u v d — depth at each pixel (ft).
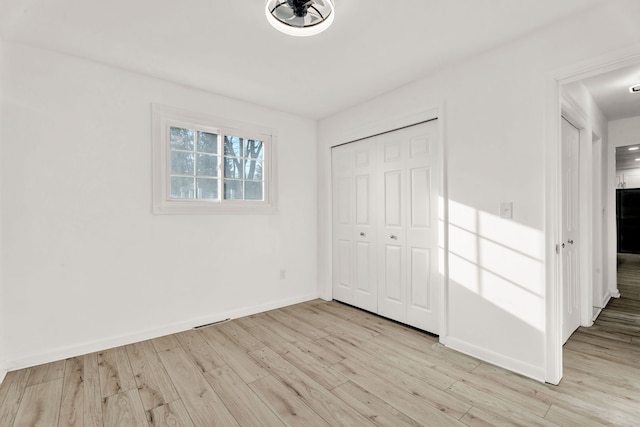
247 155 11.05
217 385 6.40
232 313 10.41
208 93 9.96
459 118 8.00
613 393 6.02
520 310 6.84
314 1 5.54
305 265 12.58
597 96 9.77
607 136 12.35
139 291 8.68
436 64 8.15
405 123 9.45
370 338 8.79
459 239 7.96
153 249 8.92
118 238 8.36
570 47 6.16
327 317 10.57
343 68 8.38
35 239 7.27
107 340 8.14
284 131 11.91
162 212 9.03
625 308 11.22
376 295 10.81
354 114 11.27
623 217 24.77
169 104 9.19
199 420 5.34
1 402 5.82
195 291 9.68
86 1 5.72
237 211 10.61
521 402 5.76
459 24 6.43
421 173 9.29
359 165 11.39
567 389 6.17
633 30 5.47
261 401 5.87
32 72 7.25
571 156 8.85
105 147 8.17
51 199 7.47
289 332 9.24
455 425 5.16
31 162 7.23
